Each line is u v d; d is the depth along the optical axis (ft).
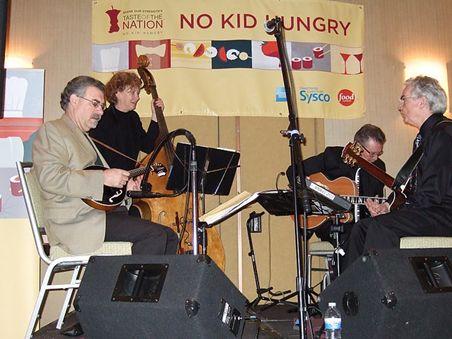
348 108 16.72
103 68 15.64
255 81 16.17
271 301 13.75
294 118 8.05
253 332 9.68
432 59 17.69
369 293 6.77
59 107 15.56
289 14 16.53
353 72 16.87
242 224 15.90
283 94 16.28
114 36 15.74
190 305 6.15
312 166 13.97
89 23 15.90
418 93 10.27
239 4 16.28
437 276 7.20
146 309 6.41
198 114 15.88
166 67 15.83
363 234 9.66
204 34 16.07
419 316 6.79
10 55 15.48
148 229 9.09
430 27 17.80
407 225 9.29
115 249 8.93
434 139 9.61
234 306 6.91
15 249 10.47
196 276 6.37
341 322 7.27
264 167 16.22
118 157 12.32
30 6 15.71
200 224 8.53
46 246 10.50
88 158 9.46
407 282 6.70
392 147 17.11
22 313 10.36
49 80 15.58
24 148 11.10
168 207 11.80
